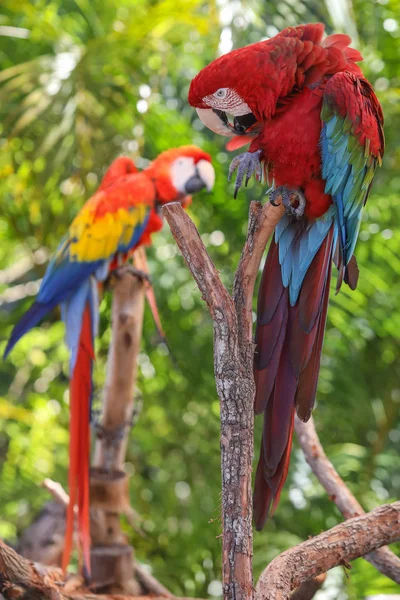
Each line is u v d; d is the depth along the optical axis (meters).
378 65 4.90
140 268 3.64
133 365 3.28
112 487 3.27
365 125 2.24
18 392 5.55
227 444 1.74
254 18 4.14
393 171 4.88
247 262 1.84
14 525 5.09
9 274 5.75
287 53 2.23
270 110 2.26
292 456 4.77
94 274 3.55
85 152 4.35
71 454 3.10
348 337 4.86
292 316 2.10
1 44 5.17
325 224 2.22
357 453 4.85
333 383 4.98
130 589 3.25
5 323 5.57
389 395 5.13
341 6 4.20
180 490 5.18
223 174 4.85
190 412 5.21
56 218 4.64
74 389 3.33
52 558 3.56
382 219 4.75
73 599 2.23
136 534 4.87
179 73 5.07
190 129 4.93
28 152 4.63
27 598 1.94
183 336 4.95
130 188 3.62
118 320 3.27
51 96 4.38
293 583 1.85
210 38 4.55
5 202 4.93
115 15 4.98
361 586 4.09
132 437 5.11
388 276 4.78
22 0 4.74
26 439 5.18
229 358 1.75
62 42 4.83
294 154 2.22
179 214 1.78
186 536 4.93
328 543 1.90
